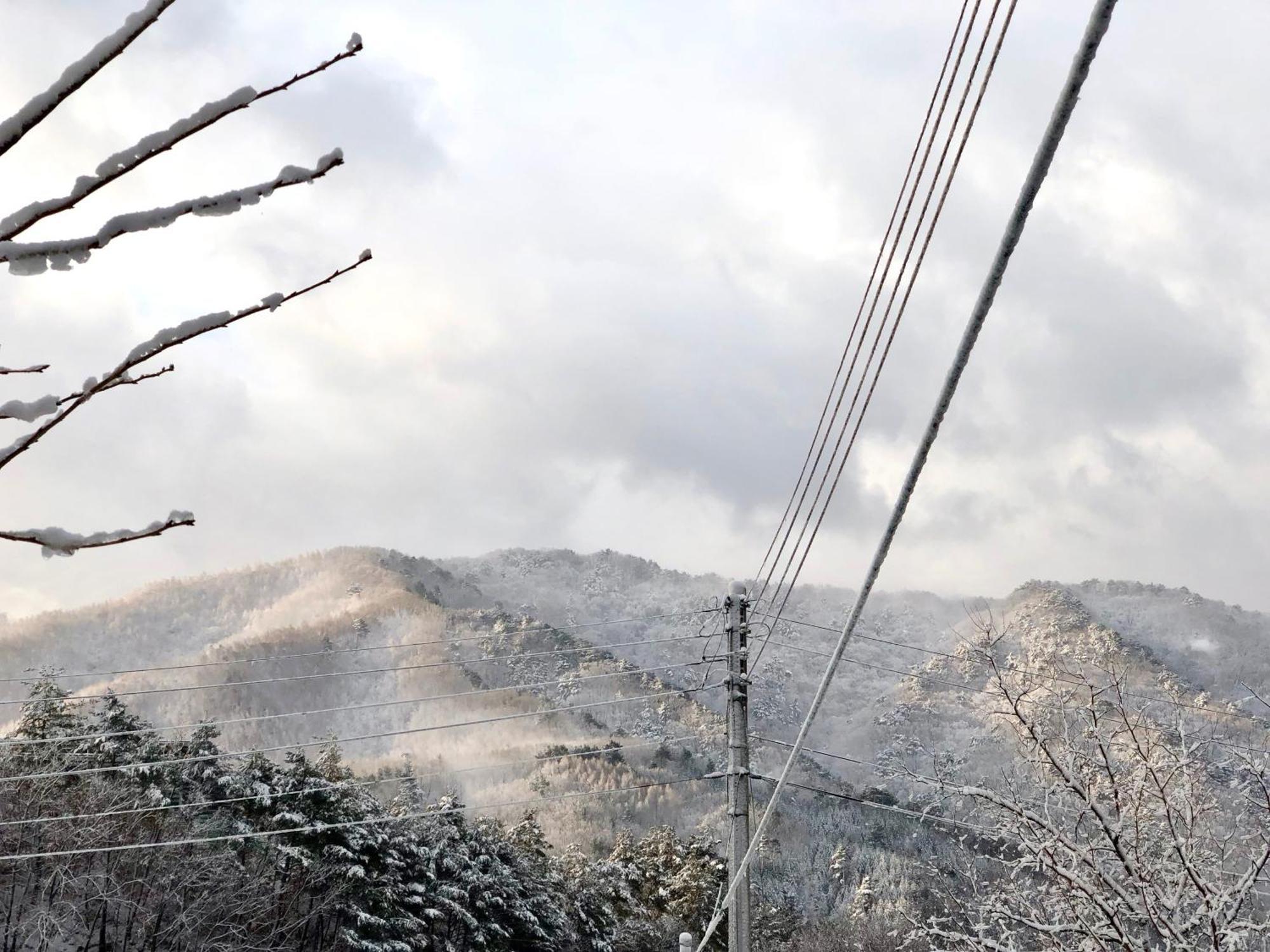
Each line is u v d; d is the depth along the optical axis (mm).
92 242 1354
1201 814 9812
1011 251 3168
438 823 46062
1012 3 4430
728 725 14156
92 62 1232
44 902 26469
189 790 38000
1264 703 9805
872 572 5332
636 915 62969
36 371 1601
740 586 14539
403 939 37625
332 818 37250
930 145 5668
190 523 1483
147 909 28500
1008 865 10070
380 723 148000
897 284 6996
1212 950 8430
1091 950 9375
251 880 31859
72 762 32812
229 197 1428
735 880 13383
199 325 1532
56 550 1410
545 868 55562
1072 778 9156
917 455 4293
